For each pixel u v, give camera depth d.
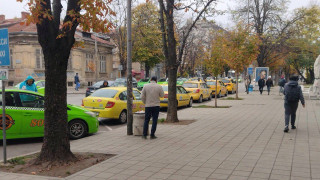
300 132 9.04
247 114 13.88
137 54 41.53
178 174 5.10
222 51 20.66
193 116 13.35
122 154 6.53
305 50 35.34
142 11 29.12
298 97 9.00
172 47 11.38
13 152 7.40
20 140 8.87
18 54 34.12
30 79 10.73
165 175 5.06
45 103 5.80
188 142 7.77
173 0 11.14
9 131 7.90
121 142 7.91
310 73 61.16
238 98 23.73
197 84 21.59
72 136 8.81
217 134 8.86
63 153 5.84
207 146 7.25
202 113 14.50
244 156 6.25
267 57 38.91
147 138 8.40
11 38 34.28
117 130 9.98
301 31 34.38
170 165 5.65
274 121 11.51
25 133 8.16
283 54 37.06
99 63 43.91
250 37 22.34
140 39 33.62
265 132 9.10
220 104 19.56
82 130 9.04
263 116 13.06
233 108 16.80
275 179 4.79
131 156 6.36
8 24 38.56
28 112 8.20
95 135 9.12
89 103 11.81
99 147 7.34
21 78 34.12
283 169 5.31
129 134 9.00
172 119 11.40
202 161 5.90
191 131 9.45
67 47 5.75
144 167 5.54
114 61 60.88
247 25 26.06
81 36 39.66
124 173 5.19
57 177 5.03
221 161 5.89
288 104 9.12
